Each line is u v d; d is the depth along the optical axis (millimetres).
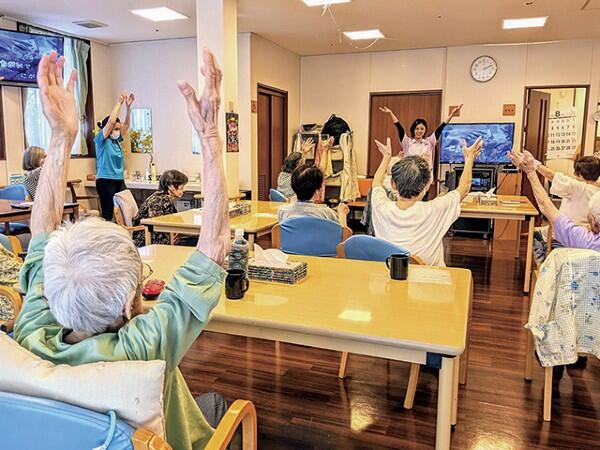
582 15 5676
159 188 4188
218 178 1045
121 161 6133
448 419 1439
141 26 6230
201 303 1022
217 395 1538
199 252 1055
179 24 6129
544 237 4008
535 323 2154
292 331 1562
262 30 6457
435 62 7562
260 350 3018
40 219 1300
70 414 794
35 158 4996
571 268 2059
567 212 4004
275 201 5105
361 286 1938
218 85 1020
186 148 7203
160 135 7316
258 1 5246
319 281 2006
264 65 7023
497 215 4285
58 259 927
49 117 1309
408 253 2170
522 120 7328
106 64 7316
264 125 7320
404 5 5328
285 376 2691
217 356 2934
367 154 8086
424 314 1630
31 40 5734
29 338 973
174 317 1008
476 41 7078
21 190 5234
